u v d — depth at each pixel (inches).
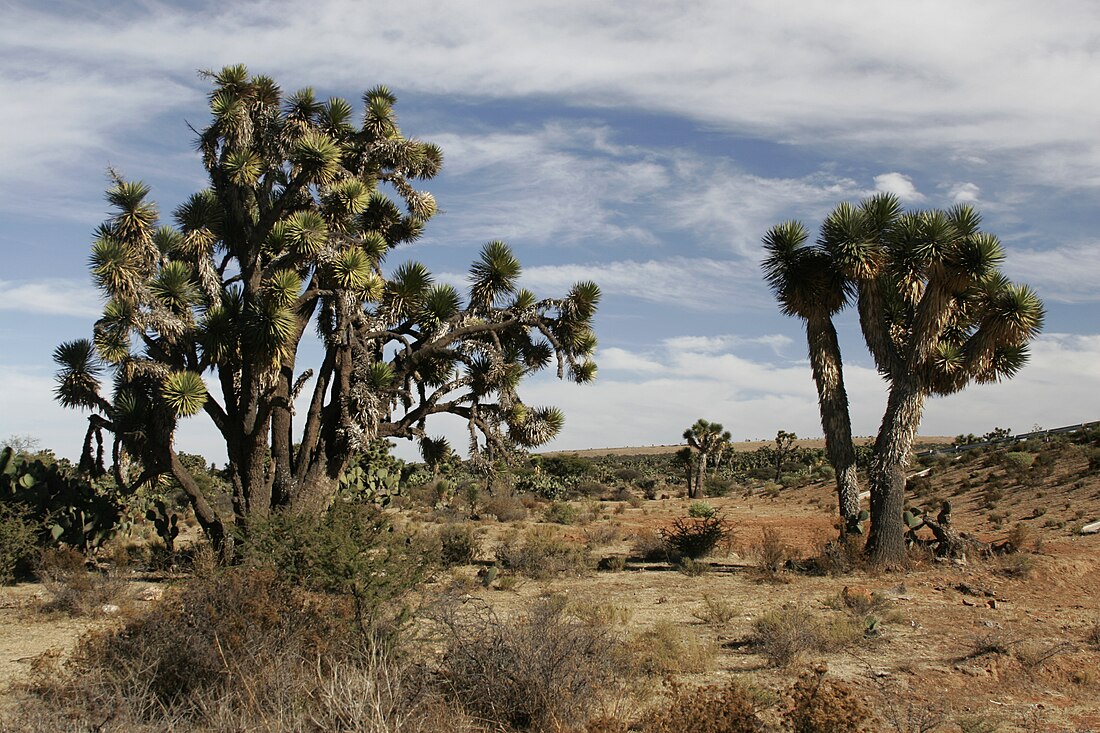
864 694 314.3
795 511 1487.5
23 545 566.6
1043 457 1299.2
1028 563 599.8
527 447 691.4
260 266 623.5
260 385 596.1
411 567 326.3
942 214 622.2
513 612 451.5
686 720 231.6
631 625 447.8
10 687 295.6
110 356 552.4
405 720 215.2
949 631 428.8
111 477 856.3
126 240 589.9
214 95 641.0
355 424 604.1
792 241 671.1
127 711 223.6
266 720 214.8
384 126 684.1
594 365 691.4
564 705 255.8
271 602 278.2
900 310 693.3
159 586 531.8
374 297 618.8
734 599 537.6
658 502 1852.9
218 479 1179.3
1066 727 279.1
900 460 653.3
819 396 698.2
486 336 677.3
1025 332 616.4
